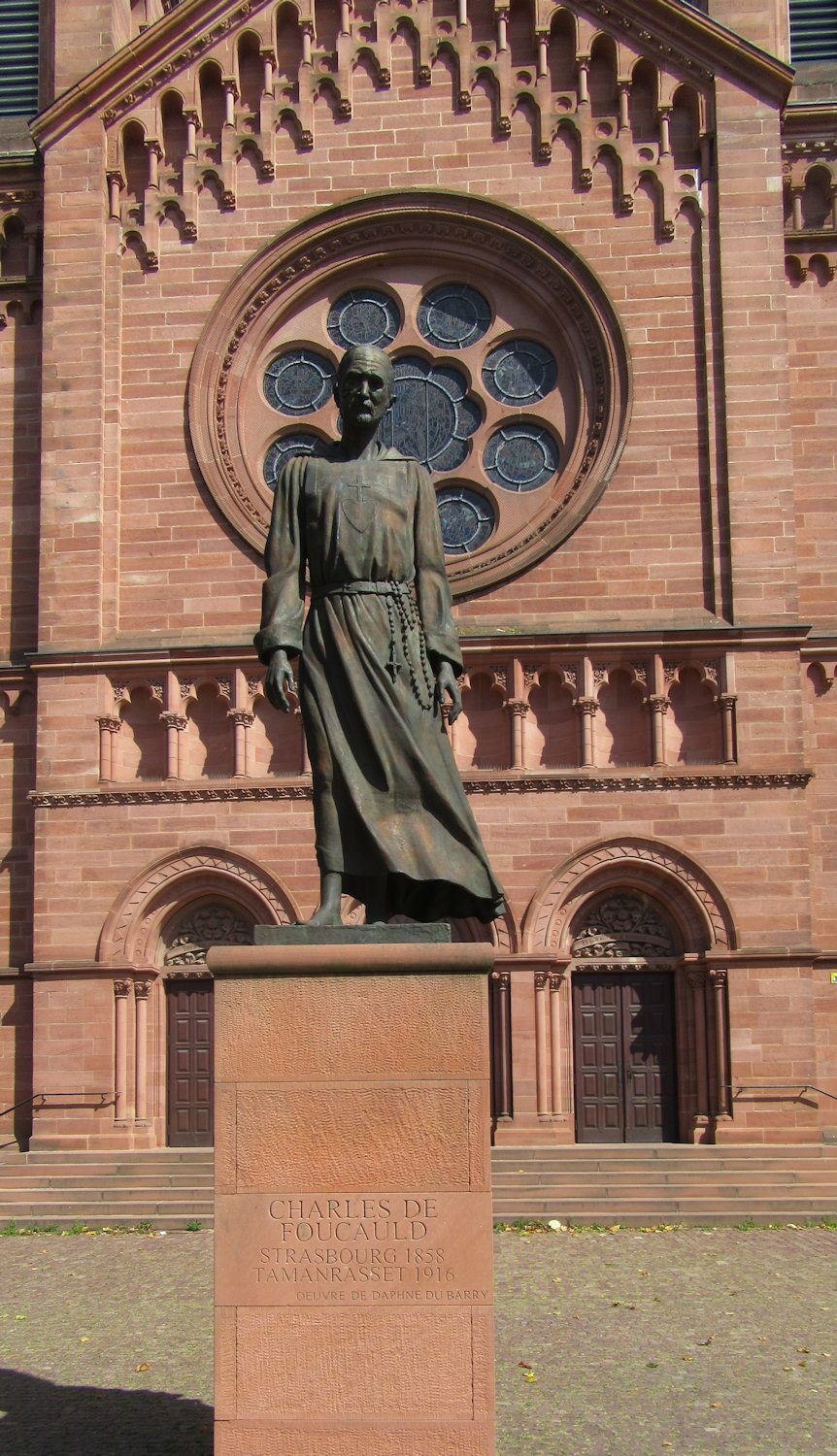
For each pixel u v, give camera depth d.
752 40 33.72
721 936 29.08
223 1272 9.62
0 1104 30.70
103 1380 14.27
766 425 30.98
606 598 30.80
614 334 31.83
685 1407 13.27
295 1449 9.42
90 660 30.86
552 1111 28.92
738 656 30.16
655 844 29.50
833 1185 25.98
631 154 32.44
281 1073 9.85
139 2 37.12
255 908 30.02
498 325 33.16
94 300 32.53
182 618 31.45
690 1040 29.42
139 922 30.05
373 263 33.53
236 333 32.81
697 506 30.94
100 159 33.00
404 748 10.92
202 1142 30.11
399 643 11.14
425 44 33.22
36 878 30.25
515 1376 14.34
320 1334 9.54
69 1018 29.67
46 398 32.16
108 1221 25.33
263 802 30.17
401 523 11.34
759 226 31.73
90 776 30.56
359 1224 9.66
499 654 30.50
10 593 32.97
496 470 32.94
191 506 31.84
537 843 29.66
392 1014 9.88
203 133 33.44
